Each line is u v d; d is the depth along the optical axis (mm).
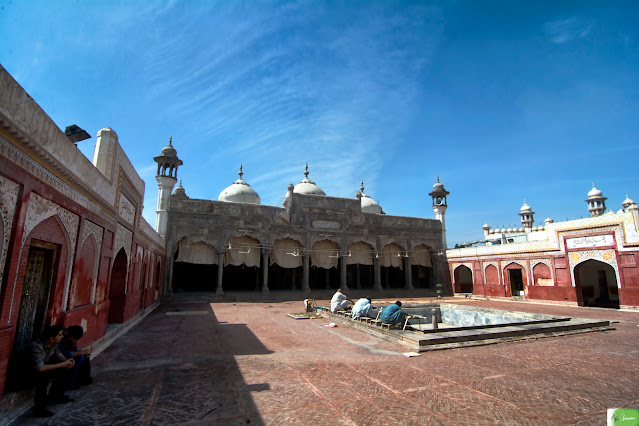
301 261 16438
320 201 16828
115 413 2994
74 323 4355
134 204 7535
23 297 3510
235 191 17969
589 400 3385
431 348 5355
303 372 4219
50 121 3318
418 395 3465
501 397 3434
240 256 15148
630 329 7590
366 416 2967
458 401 3320
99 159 5480
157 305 12133
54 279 3877
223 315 9602
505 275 16141
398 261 18531
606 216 12367
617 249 11977
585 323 7402
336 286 19797
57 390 3191
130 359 4781
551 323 7320
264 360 4773
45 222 3520
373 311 7770
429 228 19453
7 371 3084
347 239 17062
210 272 17766
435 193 20016
